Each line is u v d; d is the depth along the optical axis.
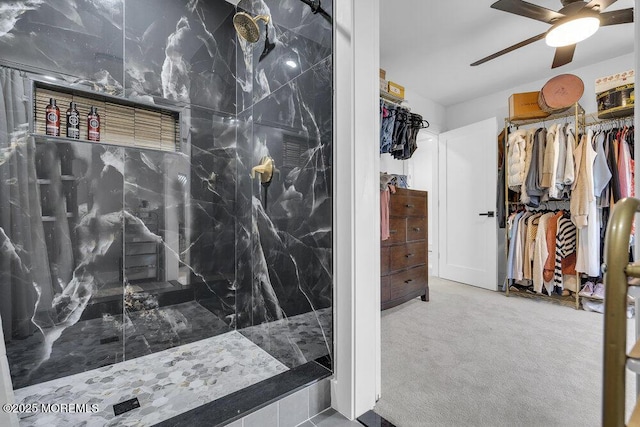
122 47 1.72
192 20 1.97
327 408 1.37
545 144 2.97
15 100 1.44
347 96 1.30
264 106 1.85
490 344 2.00
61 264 1.55
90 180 1.63
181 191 1.93
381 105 2.52
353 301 1.29
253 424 1.16
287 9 1.66
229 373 1.54
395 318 2.52
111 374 1.54
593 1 1.75
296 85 1.59
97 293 1.64
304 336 1.54
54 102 1.55
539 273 2.98
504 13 2.34
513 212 3.43
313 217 1.48
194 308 1.96
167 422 1.10
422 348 1.94
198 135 2.00
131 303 1.74
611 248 0.43
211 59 2.05
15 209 1.44
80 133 1.61
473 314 2.62
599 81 2.73
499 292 3.37
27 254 1.47
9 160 1.43
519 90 3.65
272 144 1.77
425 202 3.06
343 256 1.33
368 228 1.35
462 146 3.81
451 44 2.77
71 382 1.47
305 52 1.53
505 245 3.35
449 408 1.34
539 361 1.76
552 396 1.42
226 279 2.10
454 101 4.14
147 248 1.80
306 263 1.52
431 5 2.25
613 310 0.42
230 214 2.13
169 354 1.77
